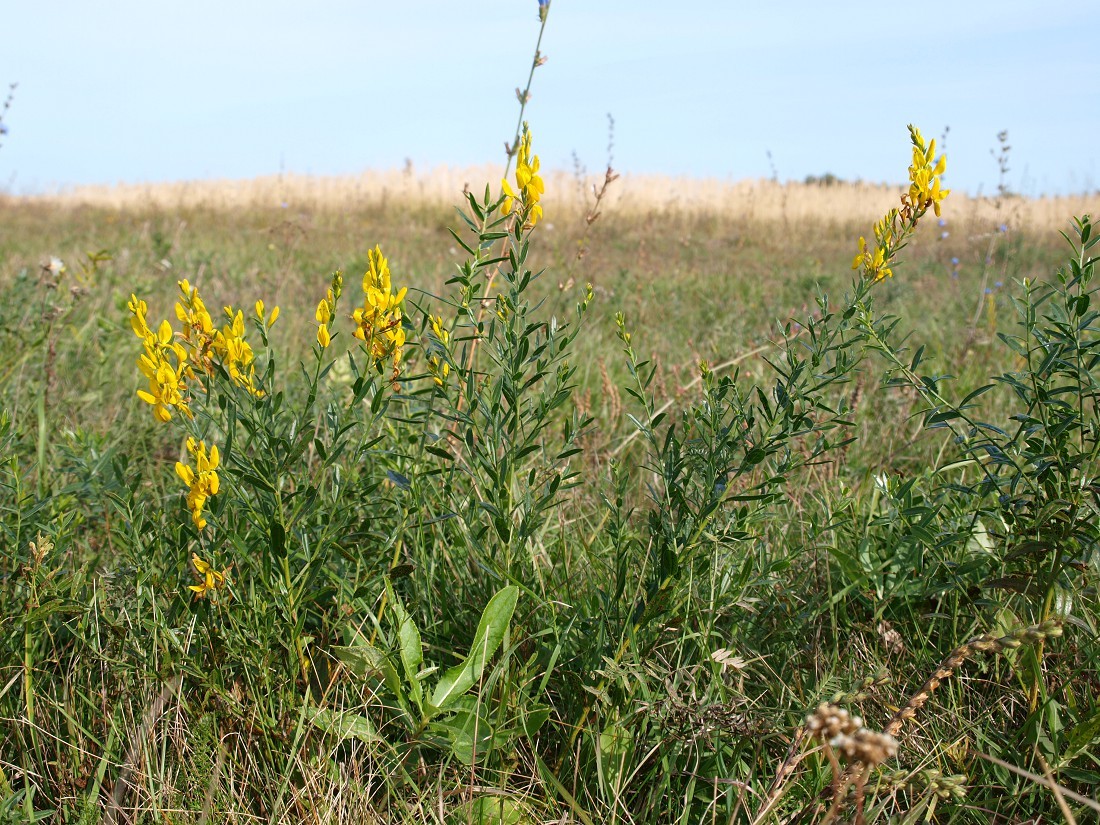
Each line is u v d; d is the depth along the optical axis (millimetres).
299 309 5746
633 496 2797
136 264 7445
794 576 2355
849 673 1912
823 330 1923
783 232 16562
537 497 2246
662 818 1691
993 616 2043
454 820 1627
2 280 5633
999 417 3596
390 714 1851
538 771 1700
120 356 4359
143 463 3039
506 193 1832
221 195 21734
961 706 1899
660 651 1998
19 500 2070
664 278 8273
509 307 1863
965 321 5641
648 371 4180
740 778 1699
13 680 1769
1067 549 1817
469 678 1781
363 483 2170
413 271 7734
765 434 1869
